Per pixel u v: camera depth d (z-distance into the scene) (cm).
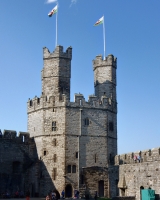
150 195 4616
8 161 6394
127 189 5738
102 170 6369
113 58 7275
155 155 5125
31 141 6750
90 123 6631
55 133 6494
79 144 6475
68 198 6072
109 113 6869
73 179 6309
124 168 5894
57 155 6397
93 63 7431
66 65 6969
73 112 6575
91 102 6725
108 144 6681
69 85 6950
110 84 7119
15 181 6397
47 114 6631
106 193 6281
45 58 7012
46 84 6906
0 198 5825
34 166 6388
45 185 6341
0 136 6406
